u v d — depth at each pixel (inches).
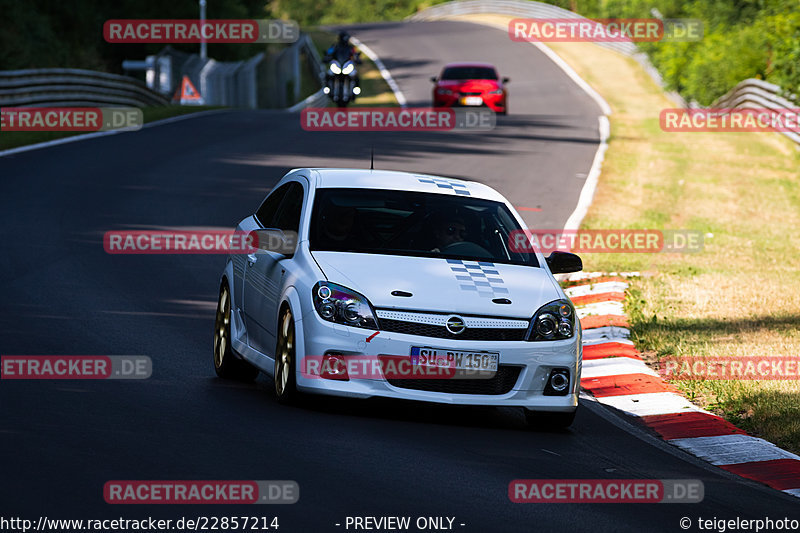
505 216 1321.4
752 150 4453.7
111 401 1115.9
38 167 3179.1
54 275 1841.8
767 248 2600.9
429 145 4242.1
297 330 1125.1
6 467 860.0
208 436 1000.9
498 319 1133.1
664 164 4010.8
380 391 1100.5
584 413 1312.7
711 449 1182.3
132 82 6181.1
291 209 1298.0
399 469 945.5
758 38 5812.0
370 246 1210.6
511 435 1141.1
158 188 2930.6
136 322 1557.6
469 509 852.0
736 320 1840.6
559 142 4584.2
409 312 1114.1
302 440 1013.8
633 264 2332.7
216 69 7047.2
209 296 1801.2
